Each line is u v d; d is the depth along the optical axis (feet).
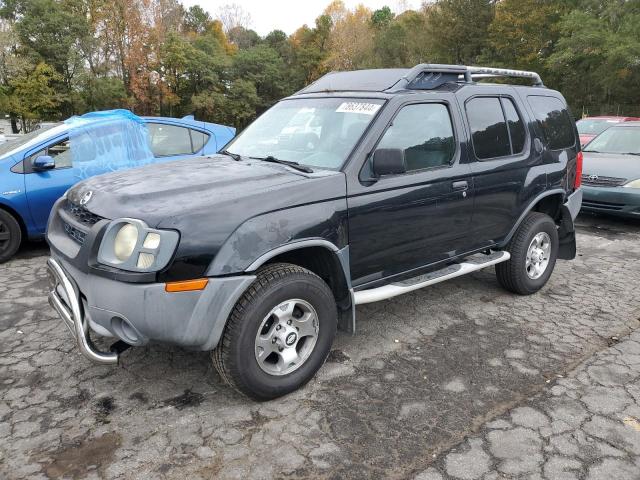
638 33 91.09
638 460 9.25
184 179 11.02
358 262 12.01
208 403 10.77
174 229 9.29
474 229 14.58
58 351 12.89
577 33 97.81
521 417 10.44
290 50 248.73
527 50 124.26
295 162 12.42
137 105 168.96
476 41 149.07
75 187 11.85
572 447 9.55
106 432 9.79
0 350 12.92
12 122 155.12
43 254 21.02
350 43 222.48
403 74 13.89
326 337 11.32
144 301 9.18
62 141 20.62
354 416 10.39
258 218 10.03
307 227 10.61
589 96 114.52
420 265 13.53
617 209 26.50
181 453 9.25
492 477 8.77
